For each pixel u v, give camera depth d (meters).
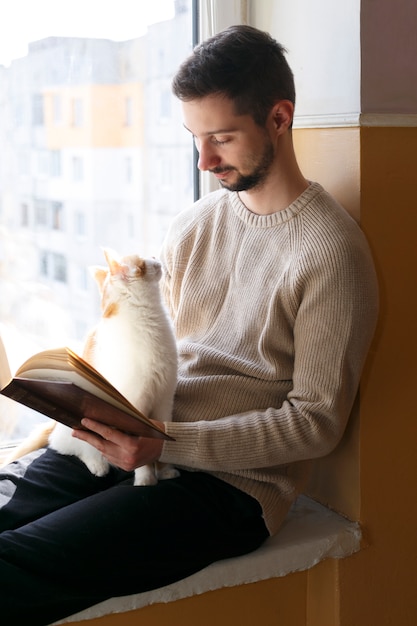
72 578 1.21
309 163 1.61
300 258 1.35
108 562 1.24
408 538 1.62
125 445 1.23
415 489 1.62
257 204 1.43
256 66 1.29
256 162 1.34
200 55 1.29
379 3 1.45
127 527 1.26
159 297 1.35
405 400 1.58
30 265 1.71
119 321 1.32
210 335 1.48
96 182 1.74
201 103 1.29
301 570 1.48
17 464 1.45
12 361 1.71
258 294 1.42
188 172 1.81
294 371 1.37
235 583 1.39
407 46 1.49
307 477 1.50
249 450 1.33
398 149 1.49
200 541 1.32
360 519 1.57
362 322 1.33
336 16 1.50
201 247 1.52
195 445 1.32
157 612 1.35
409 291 1.55
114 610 1.28
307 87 1.61
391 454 1.58
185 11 1.75
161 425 1.32
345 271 1.32
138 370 1.32
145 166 1.78
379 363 1.54
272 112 1.33
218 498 1.36
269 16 1.70
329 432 1.34
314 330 1.33
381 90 1.48
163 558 1.28
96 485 1.41
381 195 1.50
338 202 1.48
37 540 1.21
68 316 1.76
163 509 1.30
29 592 1.18
